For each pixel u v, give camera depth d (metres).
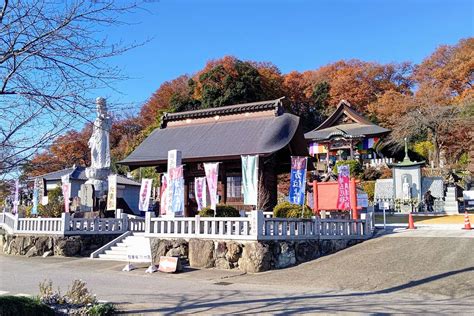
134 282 12.31
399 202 33.06
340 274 12.48
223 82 50.59
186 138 23.47
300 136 21.59
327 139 48.62
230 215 17.30
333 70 72.62
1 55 5.98
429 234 16.59
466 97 47.19
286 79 67.19
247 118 23.41
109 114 7.34
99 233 20.33
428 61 62.62
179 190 16.19
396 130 47.56
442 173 40.75
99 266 15.93
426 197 32.97
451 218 25.25
